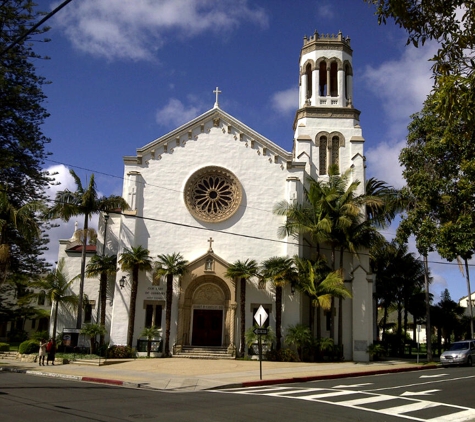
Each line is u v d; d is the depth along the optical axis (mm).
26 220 28531
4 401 14039
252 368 28312
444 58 12367
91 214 36500
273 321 35406
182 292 35375
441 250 22781
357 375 27000
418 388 20016
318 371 27234
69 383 20422
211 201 37969
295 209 36188
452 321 60438
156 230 37062
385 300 55312
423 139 26516
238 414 13164
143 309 35500
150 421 11711
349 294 33750
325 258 36406
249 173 38281
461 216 22094
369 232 36938
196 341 35656
